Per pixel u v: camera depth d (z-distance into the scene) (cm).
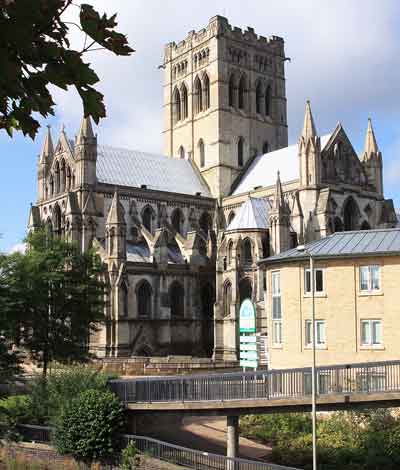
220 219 14175
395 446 5538
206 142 14950
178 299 12050
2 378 6350
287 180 13288
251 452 5912
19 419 5966
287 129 15962
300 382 5209
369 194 12694
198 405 5362
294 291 6944
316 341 6719
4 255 7319
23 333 7362
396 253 6275
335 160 12431
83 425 5434
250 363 6981
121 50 796
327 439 5866
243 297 11344
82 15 762
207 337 12256
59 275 7331
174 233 12962
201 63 15275
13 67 755
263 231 11456
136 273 11438
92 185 12306
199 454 4950
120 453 5353
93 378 6294
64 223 12550
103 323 9544
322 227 11594
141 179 13712
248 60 15350
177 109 16100
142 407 5647
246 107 15262
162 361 9381
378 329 6384
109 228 11325
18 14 729
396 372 5988
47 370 8106
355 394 4941
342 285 6594
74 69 782
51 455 5522
